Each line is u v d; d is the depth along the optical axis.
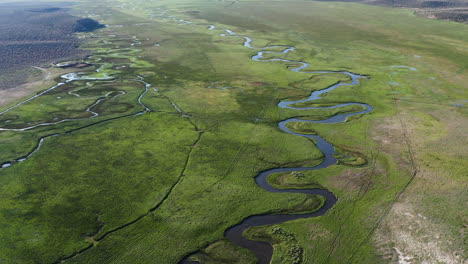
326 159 34.91
